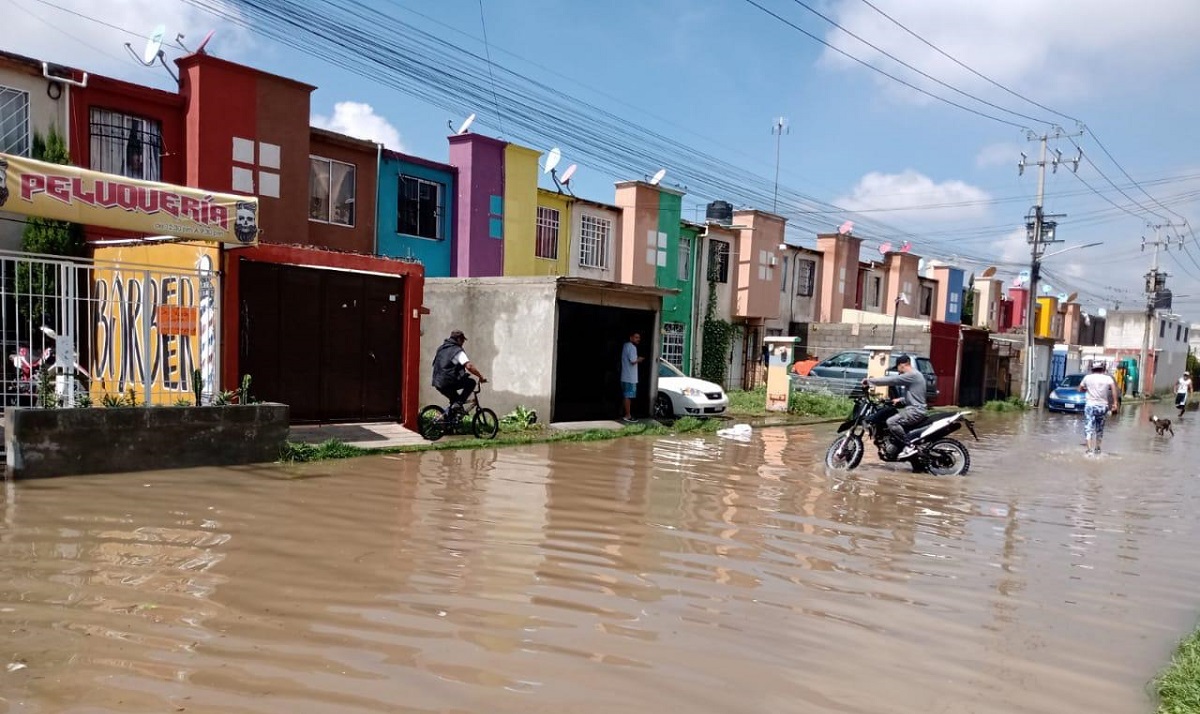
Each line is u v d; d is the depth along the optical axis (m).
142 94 13.78
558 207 22.06
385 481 8.57
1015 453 15.15
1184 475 12.77
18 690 3.41
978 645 4.64
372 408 11.84
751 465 11.36
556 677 3.85
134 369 10.74
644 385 16.66
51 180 8.02
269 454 9.37
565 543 6.40
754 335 28.95
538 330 14.43
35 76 12.65
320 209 16.75
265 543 5.89
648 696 3.71
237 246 9.73
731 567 6.00
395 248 18.19
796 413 20.08
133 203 8.51
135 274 10.73
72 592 4.66
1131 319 49.91
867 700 3.81
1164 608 5.50
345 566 5.44
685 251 26.36
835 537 7.18
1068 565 6.58
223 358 9.77
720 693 3.79
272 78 15.04
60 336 8.58
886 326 27.38
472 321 15.34
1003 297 44.38
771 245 28.38
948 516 8.40
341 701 3.46
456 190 19.39
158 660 3.79
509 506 7.66
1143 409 34.97
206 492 7.52
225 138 14.46
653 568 5.86
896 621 4.99
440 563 5.64
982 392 29.47
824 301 31.84
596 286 14.96
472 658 4.02
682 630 4.61
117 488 7.51
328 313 11.23
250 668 3.76
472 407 12.66
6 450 7.70
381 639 4.20
